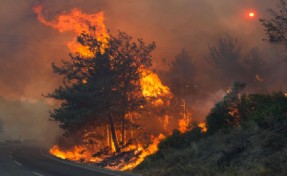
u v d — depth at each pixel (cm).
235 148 2022
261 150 1827
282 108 2075
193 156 2333
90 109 4747
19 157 3856
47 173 2342
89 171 2459
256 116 2175
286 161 1560
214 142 2298
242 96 2578
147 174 2420
